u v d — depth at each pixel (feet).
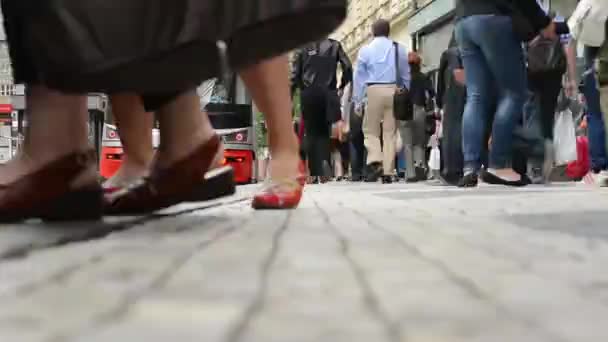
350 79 30.45
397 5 60.18
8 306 2.23
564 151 23.30
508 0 17.61
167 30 5.45
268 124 8.95
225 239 4.58
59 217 6.57
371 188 20.94
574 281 2.76
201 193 7.93
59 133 6.42
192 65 5.52
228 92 41.45
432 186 22.40
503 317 2.00
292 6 5.52
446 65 22.80
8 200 6.29
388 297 2.35
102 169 32.68
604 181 18.20
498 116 18.26
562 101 23.39
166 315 2.03
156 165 7.52
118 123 8.07
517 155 20.24
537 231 5.17
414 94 31.94
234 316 2.01
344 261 3.39
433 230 5.25
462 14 18.28
